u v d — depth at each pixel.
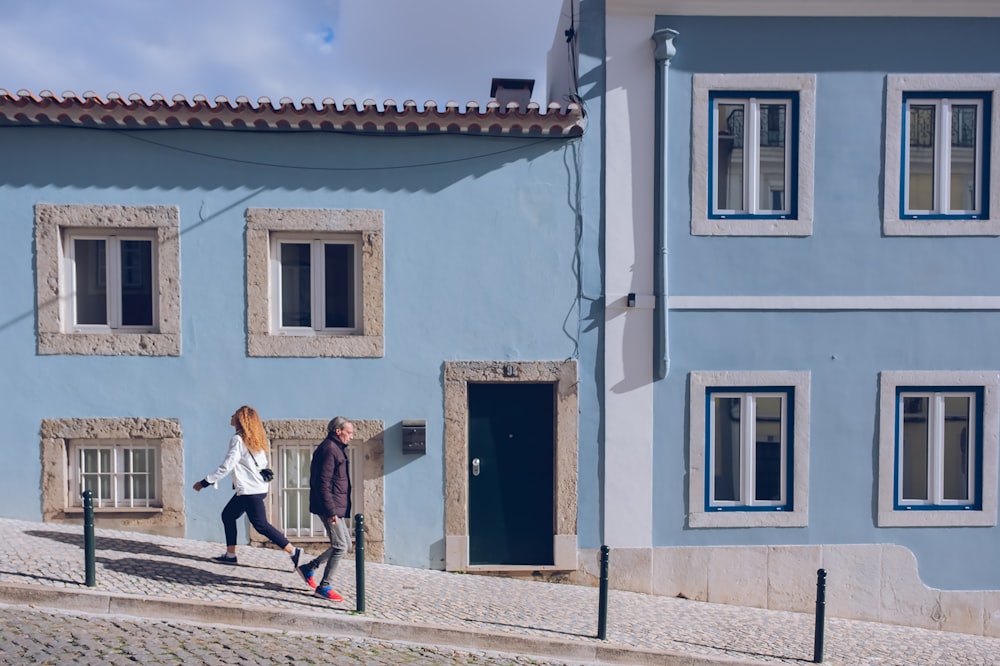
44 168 7.70
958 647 7.43
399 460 7.99
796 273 8.04
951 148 8.12
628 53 7.98
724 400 8.20
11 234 7.72
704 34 7.98
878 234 8.05
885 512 8.09
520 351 8.04
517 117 7.74
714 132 8.09
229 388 7.90
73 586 6.10
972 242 8.06
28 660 4.96
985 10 7.96
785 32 7.97
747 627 7.34
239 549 7.75
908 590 8.10
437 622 6.39
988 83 8.00
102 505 7.95
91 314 7.95
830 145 8.02
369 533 7.96
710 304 8.00
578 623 6.82
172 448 7.85
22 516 7.81
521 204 8.01
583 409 8.05
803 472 8.06
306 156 7.86
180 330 7.84
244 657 5.37
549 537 8.19
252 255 7.85
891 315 8.06
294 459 8.08
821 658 6.54
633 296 7.96
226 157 7.82
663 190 7.89
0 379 7.76
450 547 8.00
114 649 5.28
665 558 8.06
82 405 7.80
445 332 8.00
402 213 7.94
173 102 7.48
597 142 8.02
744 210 8.13
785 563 8.08
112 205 7.75
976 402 8.14
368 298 7.93
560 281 8.04
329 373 7.94
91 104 7.44
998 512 8.11
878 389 8.09
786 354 8.06
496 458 8.19
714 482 8.18
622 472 8.03
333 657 5.57
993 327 8.09
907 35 8.00
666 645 6.53
